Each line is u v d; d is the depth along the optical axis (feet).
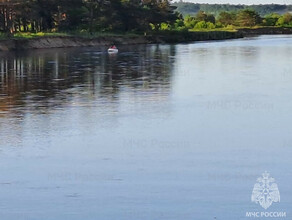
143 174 71.56
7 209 60.49
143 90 144.66
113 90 145.07
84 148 84.33
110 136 91.71
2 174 71.87
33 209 60.39
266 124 100.17
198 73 187.83
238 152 81.66
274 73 187.21
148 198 63.21
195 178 69.77
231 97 131.54
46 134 93.25
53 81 167.43
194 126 98.99
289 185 66.85
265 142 87.35
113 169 73.72
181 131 95.20
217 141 88.17
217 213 59.16
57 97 133.49
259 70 198.29
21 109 116.57
